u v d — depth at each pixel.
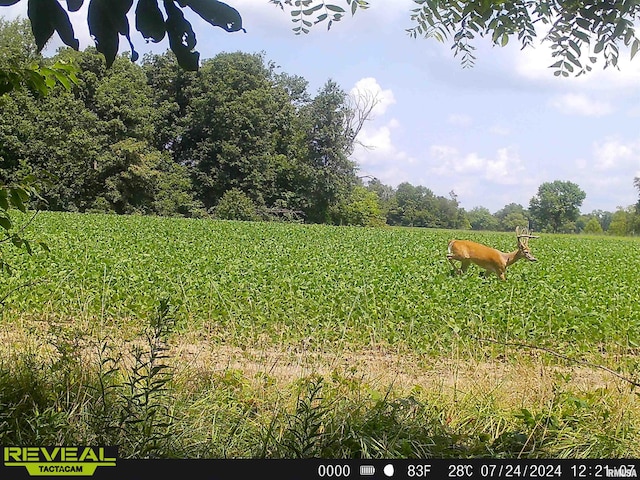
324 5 2.54
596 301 13.11
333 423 4.50
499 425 4.88
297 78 69.94
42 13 1.98
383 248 29.00
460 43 3.05
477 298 12.71
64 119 51.66
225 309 11.00
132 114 56.03
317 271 17.05
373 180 73.88
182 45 2.05
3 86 3.73
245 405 5.23
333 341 9.65
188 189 61.78
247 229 42.84
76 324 8.95
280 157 63.53
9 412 4.32
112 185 55.50
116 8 1.98
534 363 8.20
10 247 16.06
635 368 6.62
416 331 10.05
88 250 20.17
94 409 4.46
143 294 12.10
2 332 8.34
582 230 51.59
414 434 4.45
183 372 5.86
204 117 61.31
